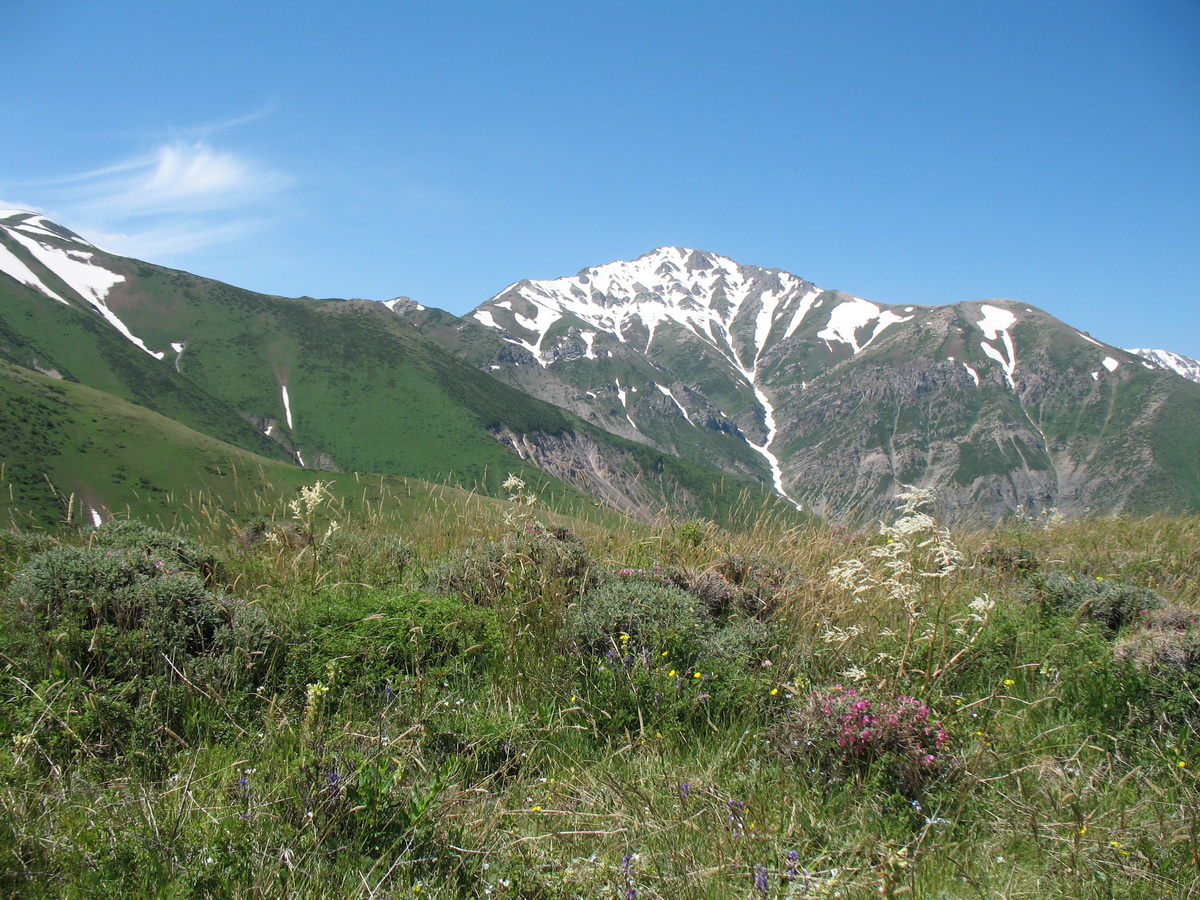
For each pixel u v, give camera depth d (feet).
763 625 18.44
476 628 17.47
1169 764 13.16
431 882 9.79
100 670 14.44
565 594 19.85
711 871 10.28
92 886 9.21
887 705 13.53
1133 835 11.44
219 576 21.95
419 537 28.43
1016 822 11.93
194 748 13.16
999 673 16.80
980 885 10.40
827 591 20.17
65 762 12.25
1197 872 10.50
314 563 23.12
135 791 11.32
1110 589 20.72
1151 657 15.53
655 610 17.56
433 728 13.64
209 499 27.07
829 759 13.17
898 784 12.61
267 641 15.96
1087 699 15.58
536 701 15.53
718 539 27.48
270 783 11.58
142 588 16.08
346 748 12.36
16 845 9.53
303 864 9.87
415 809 10.64
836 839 11.37
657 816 11.72
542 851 10.76
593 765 13.47
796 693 15.02
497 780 13.10
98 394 359.87
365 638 16.48
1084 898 10.18
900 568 14.93
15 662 13.97
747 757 13.69
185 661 14.98
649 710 14.87
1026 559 27.55
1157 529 37.47
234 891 9.27
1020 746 13.98
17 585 16.17
